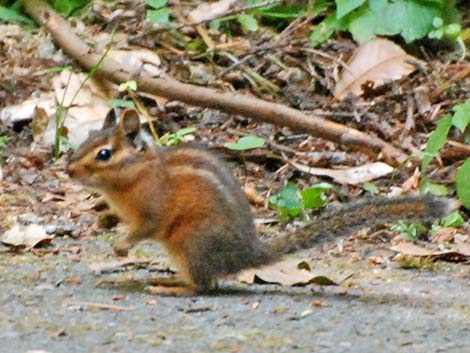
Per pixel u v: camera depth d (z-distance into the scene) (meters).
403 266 10.94
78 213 12.34
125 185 9.52
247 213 9.62
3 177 13.22
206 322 8.60
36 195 12.79
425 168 12.77
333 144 14.12
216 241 9.41
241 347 7.97
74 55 14.94
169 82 14.27
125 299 9.27
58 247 11.17
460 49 15.81
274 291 9.72
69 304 9.03
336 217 9.75
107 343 7.98
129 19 16.27
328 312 9.02
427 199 9.66
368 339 8.29
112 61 14.62
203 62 15.70
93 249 11.17
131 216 9.59
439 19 15.59
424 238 11.95
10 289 9.48
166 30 15.92
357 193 13.05
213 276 9.46
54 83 14.65
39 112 14.07
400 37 15.90
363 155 13.88
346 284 10.08
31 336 8.12
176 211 9.45
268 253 9.62
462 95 14.86
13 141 14.07
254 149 13.83
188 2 16.69
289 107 14.68
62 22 15.53
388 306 9.30
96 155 9.52
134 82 13.73
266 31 16.33
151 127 14.07
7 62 15.21
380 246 11.62
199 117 14.55
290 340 8.19
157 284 9.75
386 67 15.09
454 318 8.97
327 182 13.33
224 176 9.62
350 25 15.66
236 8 16.42
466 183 12.42
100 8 16.42
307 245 9.70
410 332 8.52
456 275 10.66
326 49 15.66
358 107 14.65
